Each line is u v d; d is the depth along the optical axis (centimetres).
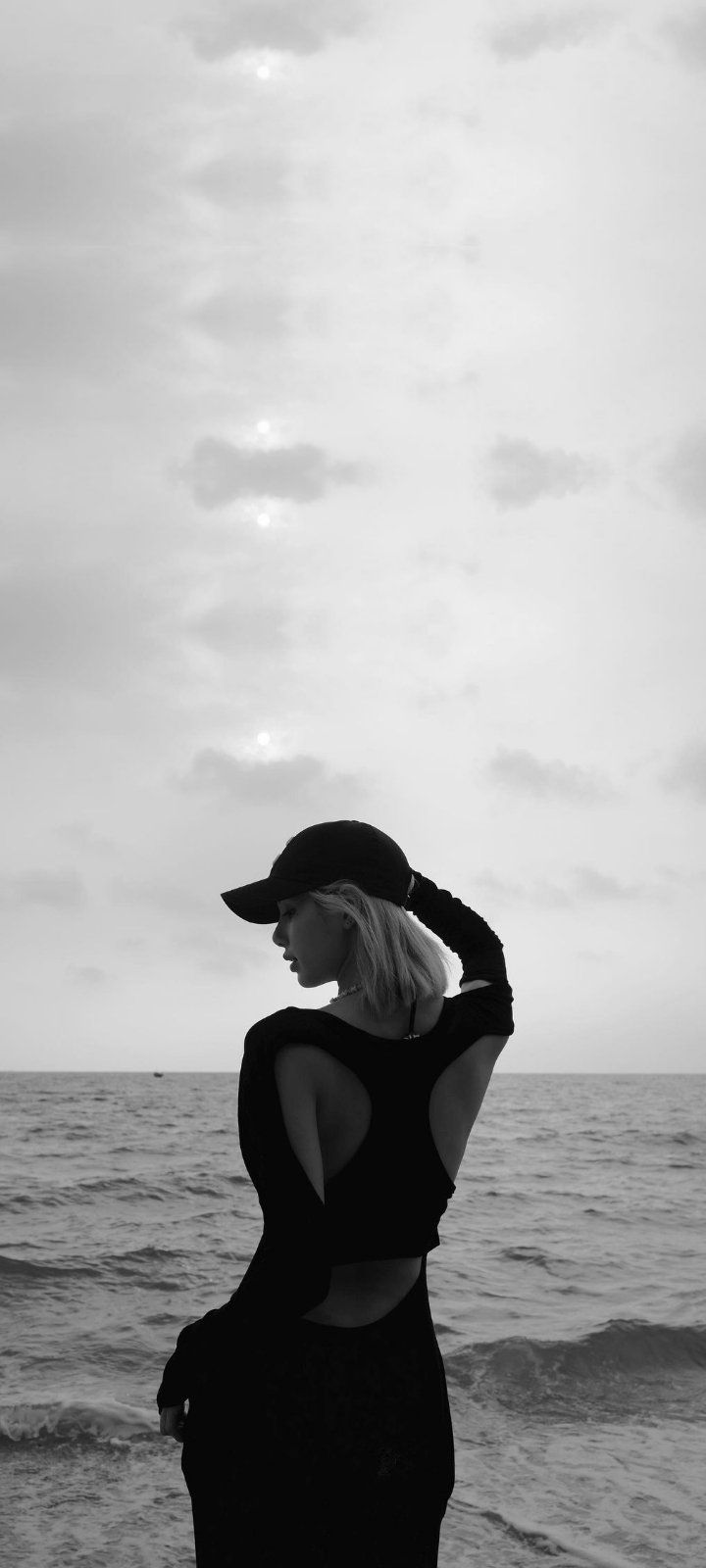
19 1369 509
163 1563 309
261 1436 153
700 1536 339
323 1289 145
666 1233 977
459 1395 496
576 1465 407
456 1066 169
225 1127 2525
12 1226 980
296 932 175
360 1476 153
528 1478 392
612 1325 581
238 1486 153
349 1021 166
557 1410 481
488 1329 594
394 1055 163
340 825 180
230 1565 151
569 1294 694
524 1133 2564
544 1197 1248
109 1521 338
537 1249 860
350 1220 157
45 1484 369
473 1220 1045
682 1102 5075
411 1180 160
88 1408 431
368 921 170
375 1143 158
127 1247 828
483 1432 448
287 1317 145
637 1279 746
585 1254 838
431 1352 165
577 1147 2119
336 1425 154
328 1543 152
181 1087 7469
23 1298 663
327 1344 157
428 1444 159
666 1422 470
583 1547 327
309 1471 152
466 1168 1636
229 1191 1235
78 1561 309
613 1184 1403
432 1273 750
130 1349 547
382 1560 154
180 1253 805
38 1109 3581
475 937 188
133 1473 380
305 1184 148
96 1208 1107
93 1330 588
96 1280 716
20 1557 312
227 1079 11762
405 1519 156
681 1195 1286
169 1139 2127
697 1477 396
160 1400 161
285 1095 153
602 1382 521
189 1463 158
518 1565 315
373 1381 157
